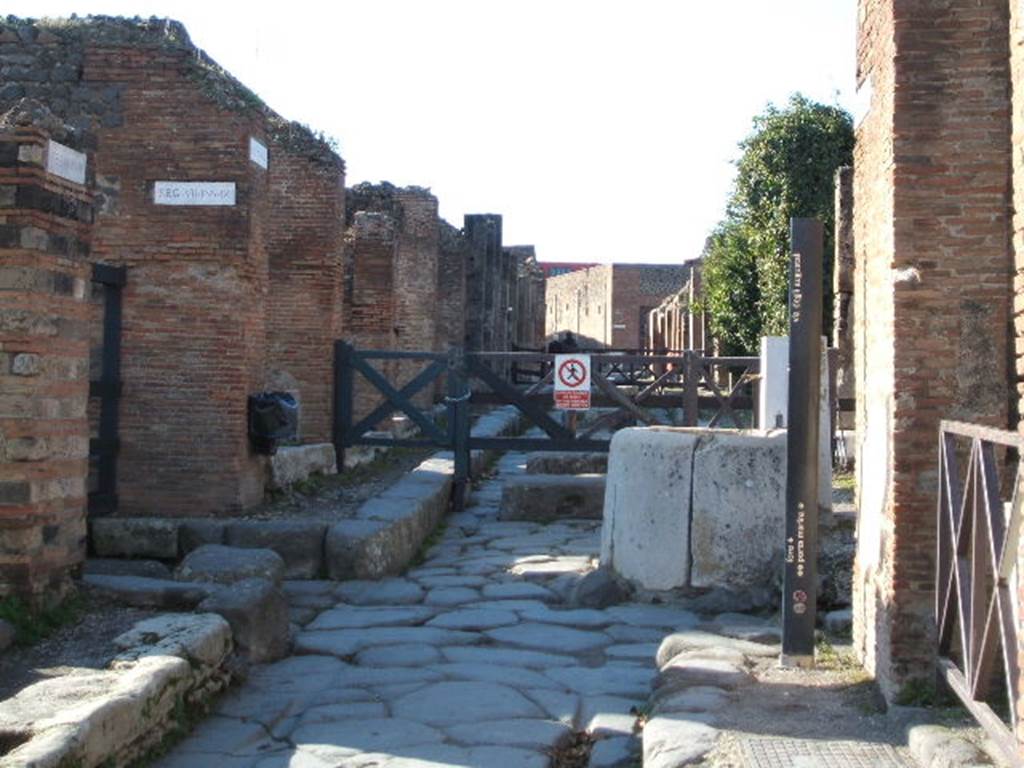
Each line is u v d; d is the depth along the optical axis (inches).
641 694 282.4
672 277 2657.5
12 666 248.5
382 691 285.3
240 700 276.2
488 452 841.5
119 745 213.8
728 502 375.2
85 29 479.2
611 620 361.4
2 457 283.4
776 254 891.4
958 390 230.8
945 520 218.2
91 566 383.9
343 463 620.1
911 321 232.1
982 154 231.3
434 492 545.3
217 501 470.6
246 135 474.9
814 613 269.3
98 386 462.6
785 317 883.4
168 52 475.2
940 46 231.9
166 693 240.1
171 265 474.3
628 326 2642.7
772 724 222.7
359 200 912.9
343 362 620.4
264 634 310.5
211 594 307.6
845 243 667.4
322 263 617.9
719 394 635.5
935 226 232.1
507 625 356.2
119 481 472.7
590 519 579.5
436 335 1063.0
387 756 238.1
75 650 262.2
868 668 259.1
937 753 190.7
